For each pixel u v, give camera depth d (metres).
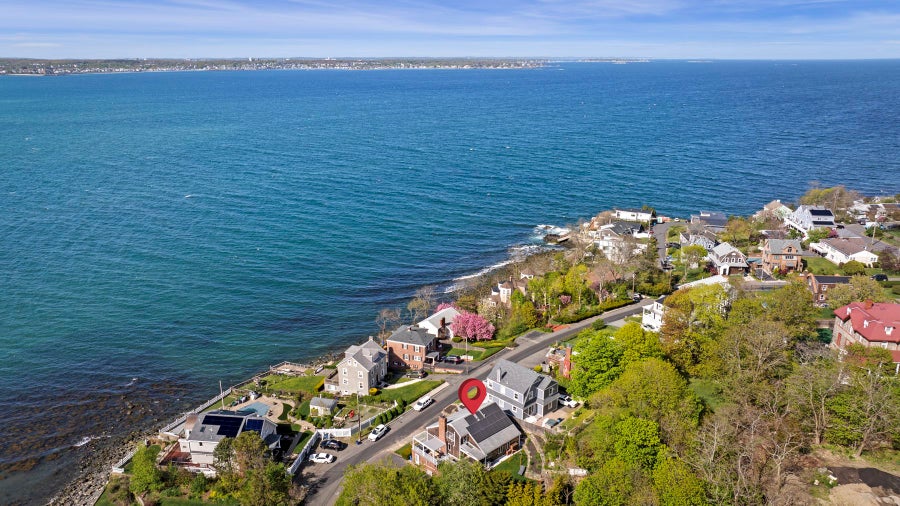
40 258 184.00
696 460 79.25
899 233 187.62
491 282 170.00
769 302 121.50
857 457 81.38
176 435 104.94
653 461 81.62
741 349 104.88
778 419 85.75
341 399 115.56
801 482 76.88
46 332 143.00
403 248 198.25
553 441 95.00
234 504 88.25
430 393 115.69
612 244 178.38
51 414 114.75
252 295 164.12
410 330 129.38
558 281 149.12
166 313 153.38
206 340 141.75
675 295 126.50
